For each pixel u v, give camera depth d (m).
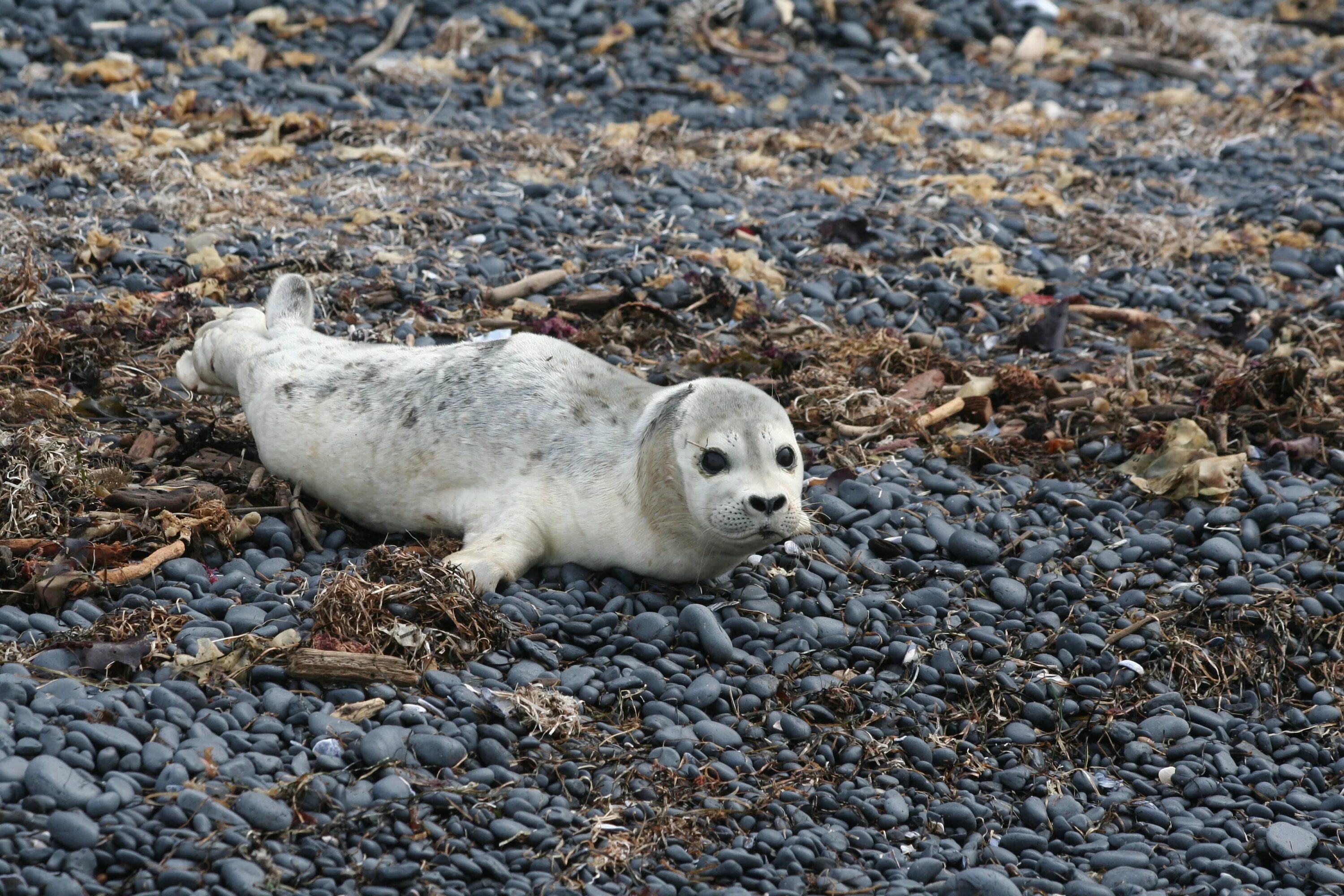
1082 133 47.50
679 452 19.16
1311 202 40.56
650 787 16.19
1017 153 45.16
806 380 27.78
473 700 16.92
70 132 38.28
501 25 50.75
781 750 17.36
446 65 47.34
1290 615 20.56
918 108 49.12
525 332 27.44
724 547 19.66
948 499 23.78
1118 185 42.44
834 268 34.28
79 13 44.97
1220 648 20.31
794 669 18.95
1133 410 27.17
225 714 16.02
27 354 25.39
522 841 15.01
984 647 19.92
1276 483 24.52
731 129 45.03
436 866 14.42
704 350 29.28
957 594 21.28
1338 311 32.69
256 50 45.53
